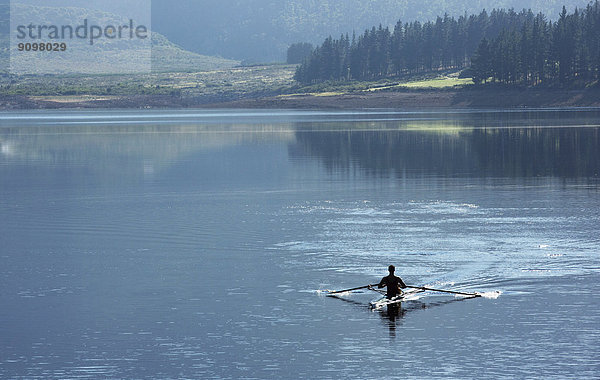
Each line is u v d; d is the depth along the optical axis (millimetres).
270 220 58344
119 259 46125
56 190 76750
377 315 35375
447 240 50406
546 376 28453
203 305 36875
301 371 29125
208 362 30062
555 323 33750
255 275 42219
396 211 61875
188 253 47594
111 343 31984
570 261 44156
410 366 29453
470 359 30031
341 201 67500
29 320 34875
